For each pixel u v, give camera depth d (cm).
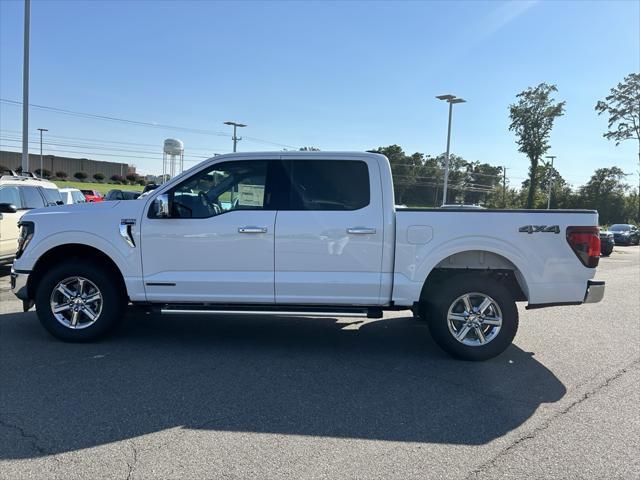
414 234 518
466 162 10725
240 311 531
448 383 470
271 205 531
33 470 303
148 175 8394
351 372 495
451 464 322
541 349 595
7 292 854
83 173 7825
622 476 311
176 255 532
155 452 328
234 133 4684
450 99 3034
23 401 404
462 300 530
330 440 351
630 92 5956
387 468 315
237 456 326
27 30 1703
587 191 6856
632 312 835
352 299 527
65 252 574
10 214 970
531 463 326
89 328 554
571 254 520
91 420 373
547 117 6412
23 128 1752
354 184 529
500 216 516
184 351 548
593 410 414
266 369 497
